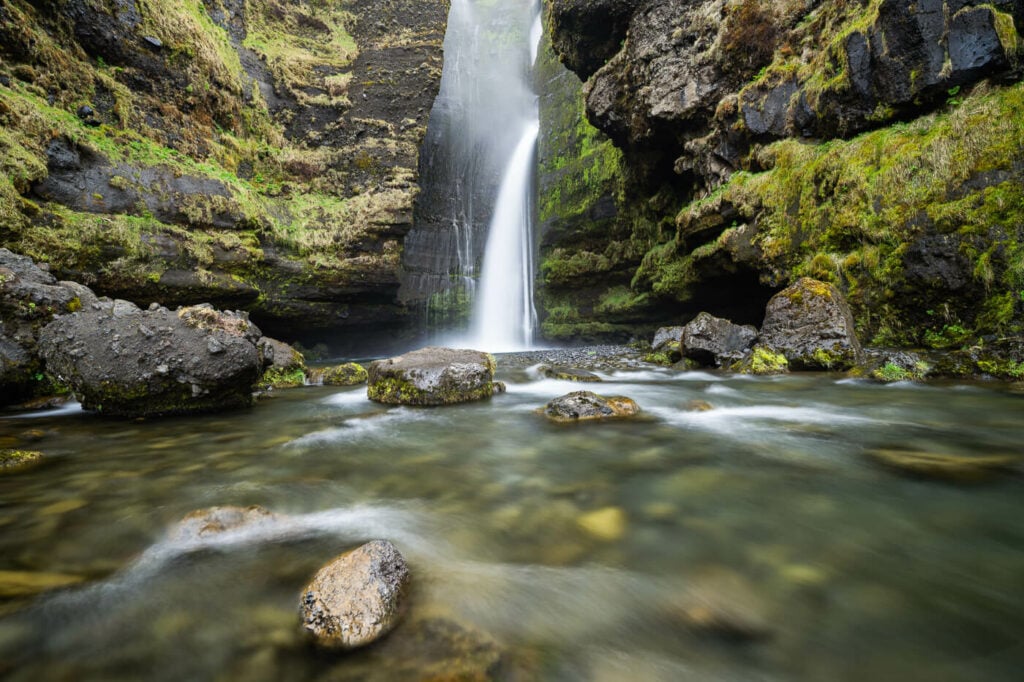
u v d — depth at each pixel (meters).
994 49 6.71
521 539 2.30
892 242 7.30
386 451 3.90
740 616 1.70
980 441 3.73
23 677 1.43
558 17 13.86
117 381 5.11
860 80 8.19
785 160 9.33
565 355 13.14
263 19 17.39
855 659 1.47
